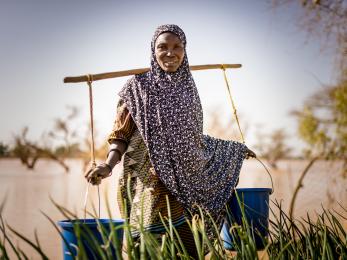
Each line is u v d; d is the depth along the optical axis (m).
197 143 3.13
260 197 3.21
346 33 5.98
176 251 2.89
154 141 3.00
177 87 3.12
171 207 2.96
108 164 2.86
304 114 9.36
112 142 3.00
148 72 3.15
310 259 2.47
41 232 7.24
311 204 7.12
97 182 2.79
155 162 2.97
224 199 3.18
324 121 8.25
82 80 2.91
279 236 2.54
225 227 3.28
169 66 3.06
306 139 9.34
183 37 3.15
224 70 3.71
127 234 2.06
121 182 3.02
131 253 2.03
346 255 2.45
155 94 3.08
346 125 7.61
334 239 2.59
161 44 3.06
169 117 3.04
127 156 3.02
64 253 2.35
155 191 2.93
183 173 3.04
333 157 7.34
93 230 2.28
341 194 6.64
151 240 2.09
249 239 2.32
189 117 3.09
